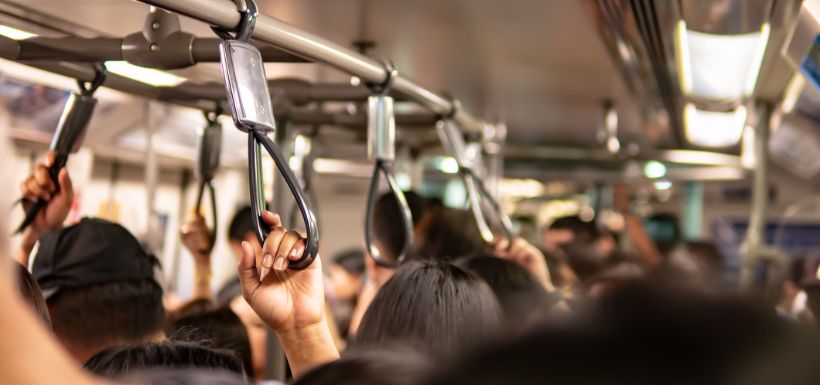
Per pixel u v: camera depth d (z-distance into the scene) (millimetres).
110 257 1672
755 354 449
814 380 444
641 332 455
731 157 4328
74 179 3189
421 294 1276
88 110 1775
